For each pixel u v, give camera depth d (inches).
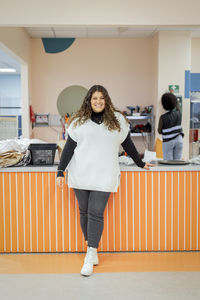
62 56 259.0
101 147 90.4
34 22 130.7
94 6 131.1
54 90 261.0
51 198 105.3
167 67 238.4
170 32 235.8
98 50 259.4
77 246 106.7
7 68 411.8
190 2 131.7
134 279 87.4
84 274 89.0
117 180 94.0
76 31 238.5
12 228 106.0
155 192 105.7
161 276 89.3
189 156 242.2
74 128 91.0
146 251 107.6
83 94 262.7
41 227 106.0
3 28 168.9
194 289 82.0
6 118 194.2
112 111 91.9
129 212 106.1
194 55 255.9
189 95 240.2
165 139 176.2
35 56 257.8
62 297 78.0
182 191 106.0
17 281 86.7
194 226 107.2
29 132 247.3
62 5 130.6
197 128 242.8
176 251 107.6
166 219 106.7
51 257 103.2
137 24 132.3
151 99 261.9
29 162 108.3
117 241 107.0
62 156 93.4
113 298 77.4
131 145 97.6
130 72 261.3
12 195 105.1
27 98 243.3
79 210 98.6
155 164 109.8
